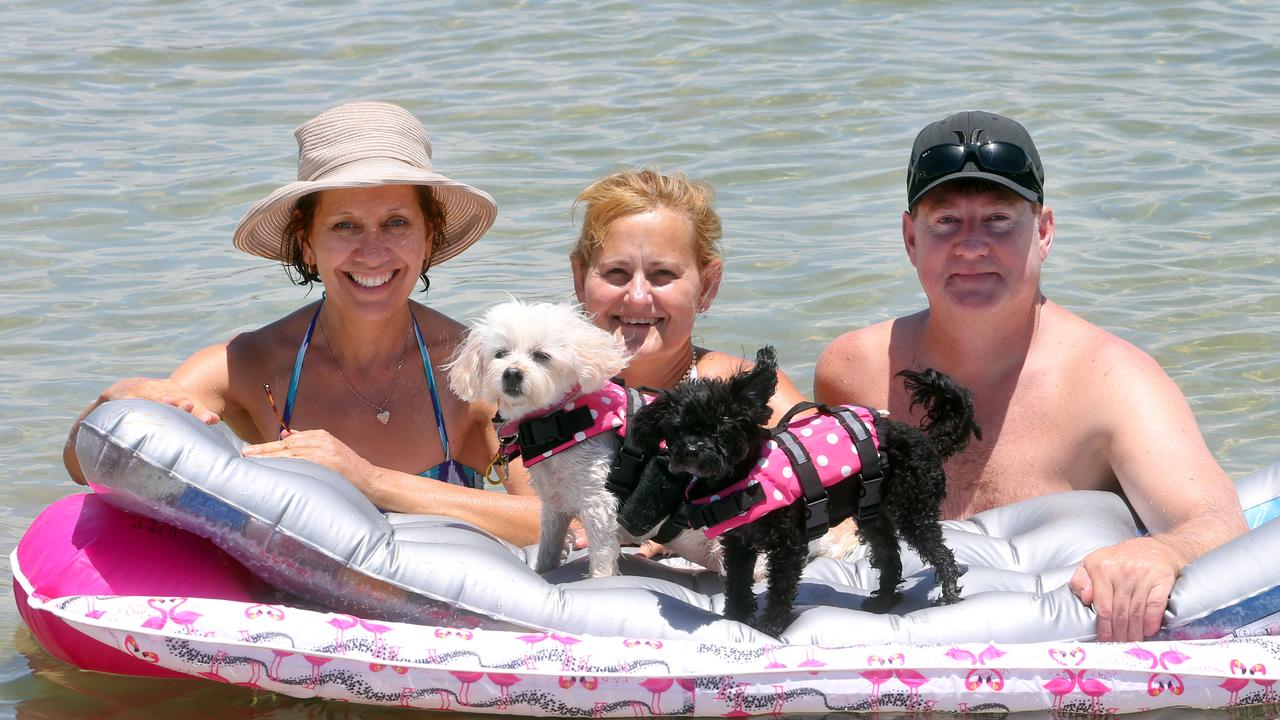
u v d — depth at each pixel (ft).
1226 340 25.30
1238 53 43.24
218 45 46.65
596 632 14.51
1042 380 19.02
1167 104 38.60
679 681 14.01
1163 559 14.65
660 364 18.34
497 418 16.72
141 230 31.40
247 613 14.38
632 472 15.08
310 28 48.49
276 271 29.40
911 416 19.83
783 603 14.35
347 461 16.78
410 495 17.15
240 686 15.39
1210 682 13.97
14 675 15.76
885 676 13.99
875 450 14.29
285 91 41.57
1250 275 28.02
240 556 14.92
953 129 18.47
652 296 17.72
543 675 14.07
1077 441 18.63
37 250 30.14
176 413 15.25
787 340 25.58
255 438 19.35
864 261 28.99
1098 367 18.67
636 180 18.15
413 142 18.63
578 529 17.54
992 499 19.20
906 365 20.11
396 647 14.24
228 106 40.22
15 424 22.62
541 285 28.04
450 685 14.23
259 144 36.81
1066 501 17.44
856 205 32.19
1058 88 40.19
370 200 17.53
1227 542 15.06
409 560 14.70
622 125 37.78
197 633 14.19
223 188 33.71
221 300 27.78
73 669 15.89
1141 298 27.07
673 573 16.49
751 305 27.07
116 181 34.24
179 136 37.58
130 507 15.29
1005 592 14.84
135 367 24.71
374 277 17.80
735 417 13.52
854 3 50.26
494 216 19.56
